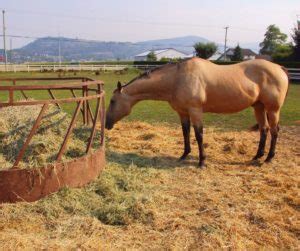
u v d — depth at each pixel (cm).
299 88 2262
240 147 790
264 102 676
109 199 513
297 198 523
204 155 675
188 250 396
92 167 564
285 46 4700
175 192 555
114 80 2944
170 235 423
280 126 1057
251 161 712
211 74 652
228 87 648
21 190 486
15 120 589
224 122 1126
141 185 571
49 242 399
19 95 1819
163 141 864
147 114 1295
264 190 562
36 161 517
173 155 755
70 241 403
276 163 701
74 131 650
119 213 467
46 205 479
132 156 733
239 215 473
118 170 630
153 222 452
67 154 574
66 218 457
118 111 689
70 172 524
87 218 452
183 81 652
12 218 452
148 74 682
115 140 873
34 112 621
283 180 600
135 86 682
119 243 404
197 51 6203
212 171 657
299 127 1038
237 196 541
